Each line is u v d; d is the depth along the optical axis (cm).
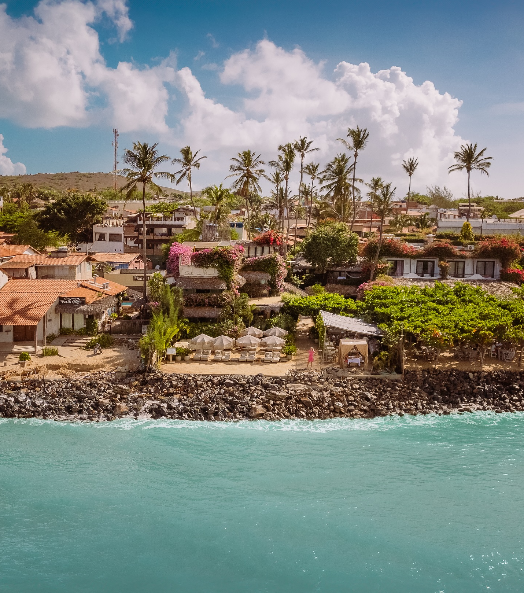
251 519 2922
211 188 10000
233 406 4288
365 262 8088
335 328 5238
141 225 10888
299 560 2592
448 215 13138
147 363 4734
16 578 2447
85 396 4381
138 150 6788
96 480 3291
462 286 6412
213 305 6028
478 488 3247
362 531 2820
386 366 4884
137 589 2389
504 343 5259
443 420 4256
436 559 2606
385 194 7775
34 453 3628
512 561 2600
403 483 3297
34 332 5594
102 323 6284
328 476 3362
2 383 4556
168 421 4156
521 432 4047
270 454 3644
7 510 2964
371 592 2381
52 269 6688
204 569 2523
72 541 2717
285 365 4947
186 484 3256
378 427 4109
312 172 11625
